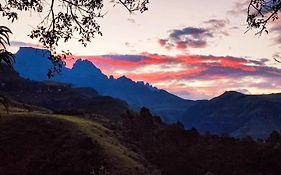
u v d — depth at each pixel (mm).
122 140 105125
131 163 77938
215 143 116375
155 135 118812
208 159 106188
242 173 97625
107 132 103750
